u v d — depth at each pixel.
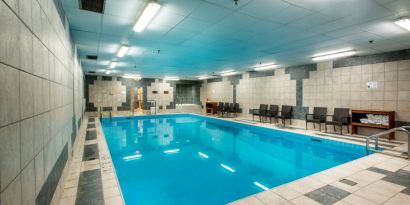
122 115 14.72
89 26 4.28
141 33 4.80
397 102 6.36
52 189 2.25
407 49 6.14
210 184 4.05
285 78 10.09
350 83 7.51
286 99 10.02
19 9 1.29
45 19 2.01
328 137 6.71
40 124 1.77
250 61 8.57
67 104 3.63
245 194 3.66
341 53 6.86
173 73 13.36
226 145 7.16
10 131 1.14
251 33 4.77
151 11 3.38
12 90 1.17
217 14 3.69
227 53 7.00
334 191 3.04
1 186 1.01
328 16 3.75
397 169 3.90
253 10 3.52
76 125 5.76
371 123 6.69
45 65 1.99
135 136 8.66
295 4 3.28
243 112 12.95
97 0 3.14
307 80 9.02
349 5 3.30
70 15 3.67
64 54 3.34
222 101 15.10
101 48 6.32
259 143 7.38
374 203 2.71
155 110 15.86
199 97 18.34
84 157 4.72
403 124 6.21
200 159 5.62
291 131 7.93
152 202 3.38
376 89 6.83
